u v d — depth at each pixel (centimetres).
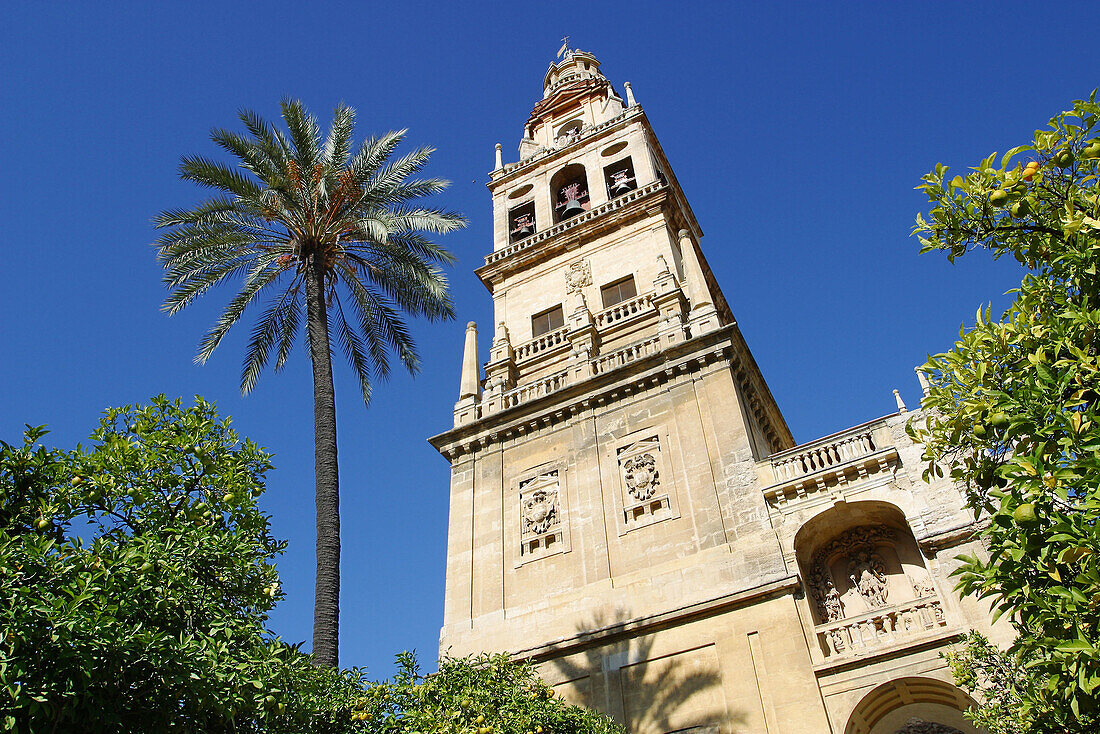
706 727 2272
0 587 1108
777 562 2480
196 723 1228
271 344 2980
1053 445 1242
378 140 3009
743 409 2961
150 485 1523
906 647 2189
